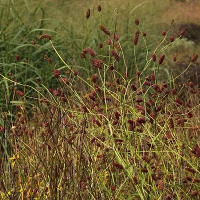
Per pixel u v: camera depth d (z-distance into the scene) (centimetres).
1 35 562
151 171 301
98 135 322
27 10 661
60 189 296
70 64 557
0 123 428
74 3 711
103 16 682
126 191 311
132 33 659
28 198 295
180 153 310
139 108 303
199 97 451
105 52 556
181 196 312
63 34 644
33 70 525
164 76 589
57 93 337
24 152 330
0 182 300
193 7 870
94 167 301
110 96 373
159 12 779
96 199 293
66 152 303
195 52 698
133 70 587
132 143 321
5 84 498
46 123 314
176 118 321
